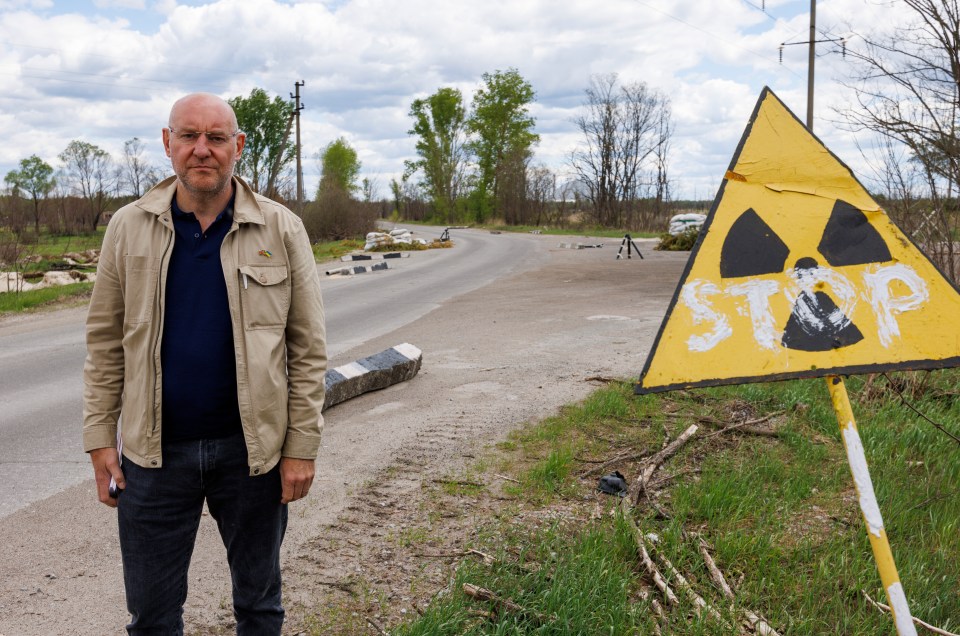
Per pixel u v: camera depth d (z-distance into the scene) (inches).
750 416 235.9
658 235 2046.0
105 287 90.0
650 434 220.2
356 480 191.5
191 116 86.4
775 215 84.2
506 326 450.6
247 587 96.7
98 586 140.2
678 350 81.4
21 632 123.5
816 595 129.7
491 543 149.5
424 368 332.8
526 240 1835.6
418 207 4409.5
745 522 159.3
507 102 3240.7
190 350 88.1
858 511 165.2
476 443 219.3
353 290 710.5
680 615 123.4
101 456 90.4
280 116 2469.2
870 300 82.1
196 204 89.7
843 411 81.5
